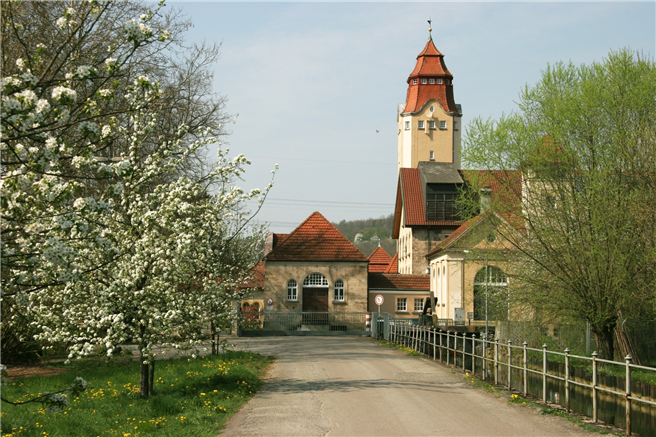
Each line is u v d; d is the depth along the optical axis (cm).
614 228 1806
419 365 1950
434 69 7288
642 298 1816
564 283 1920
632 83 1906
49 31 1697
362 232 15762
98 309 1170
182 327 1298
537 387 1320
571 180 1955
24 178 707
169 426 981
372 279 4966
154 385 1412
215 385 1380
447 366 1908
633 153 1853
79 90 1325
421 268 5488
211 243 1638
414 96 7269
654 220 1788
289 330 4212
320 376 1655
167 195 1285
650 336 2039
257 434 916
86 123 705
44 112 648
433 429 944
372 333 3806
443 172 5647
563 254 1916
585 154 1948
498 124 2102
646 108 1877
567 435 901
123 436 903
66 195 730
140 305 1183
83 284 1162
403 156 7231
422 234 5525
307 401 1224
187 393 1296
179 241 1195
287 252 4606
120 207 1277
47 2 1827
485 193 2164
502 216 2106
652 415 966
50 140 704
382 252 7662
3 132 657
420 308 4950
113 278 1180
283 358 2241
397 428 952
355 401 1220
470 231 2248
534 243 2020
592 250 1806
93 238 768
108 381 1487
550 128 1995
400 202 6406
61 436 915
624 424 1005
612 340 1922
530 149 2017
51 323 1293
